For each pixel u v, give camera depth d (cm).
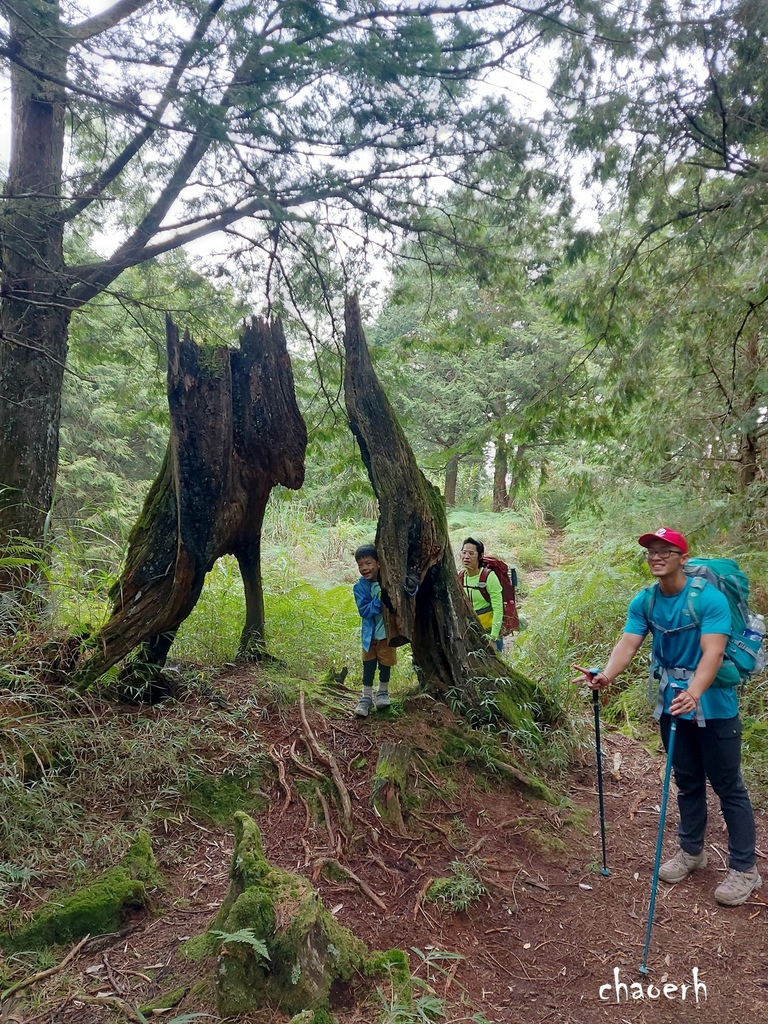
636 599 337
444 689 468
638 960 276
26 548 455
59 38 364
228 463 419
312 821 345
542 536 1543
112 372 1091
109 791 342
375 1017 228
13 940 252
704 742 319
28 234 464
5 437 526
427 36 414
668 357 757
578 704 569
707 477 722
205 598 603
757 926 299
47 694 375
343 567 1134
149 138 444
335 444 745
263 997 224
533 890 321
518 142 514
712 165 535
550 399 636
